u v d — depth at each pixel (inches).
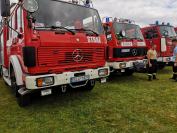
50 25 192.7
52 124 169.8
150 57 346.6
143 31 458.9
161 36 417.4
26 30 177.0
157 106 207.3
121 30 333.1
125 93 259.8
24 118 184.4
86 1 230.5
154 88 285.3
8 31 261.9
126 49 330.3
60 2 207.0
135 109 199.5
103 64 229.3
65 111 198.2
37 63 178.7
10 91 287.9
